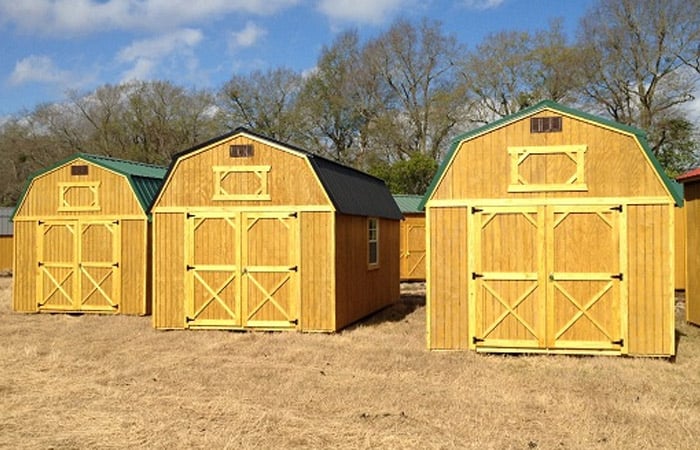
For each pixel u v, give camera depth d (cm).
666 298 1035
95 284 1609
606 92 3081
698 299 1331
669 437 674
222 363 1049
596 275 1058
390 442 668
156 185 1706
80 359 1091
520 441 668
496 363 1023
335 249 1334
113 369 1013
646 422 723
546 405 795
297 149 1339
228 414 770
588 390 862
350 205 1420
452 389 877
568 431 697
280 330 1337
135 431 712
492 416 754
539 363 1015
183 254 1370
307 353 1112
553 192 1077
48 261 1638
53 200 1641
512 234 1091
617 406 784
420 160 3338
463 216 1112
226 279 1355
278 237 1343
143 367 1022
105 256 1608
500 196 1097
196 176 1374
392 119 3706
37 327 1430
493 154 1102
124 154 4091
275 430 710
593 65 3089
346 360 1057
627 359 1032
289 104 3994
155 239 1380
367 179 1759
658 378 914
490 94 3534
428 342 1120
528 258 1084
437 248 1119
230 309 1351
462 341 1110
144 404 819
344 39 3884
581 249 1066
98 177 1619
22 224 1656
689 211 1380
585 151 1067
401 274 2502
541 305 1075
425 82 3712
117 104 4216
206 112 4159
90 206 1616
